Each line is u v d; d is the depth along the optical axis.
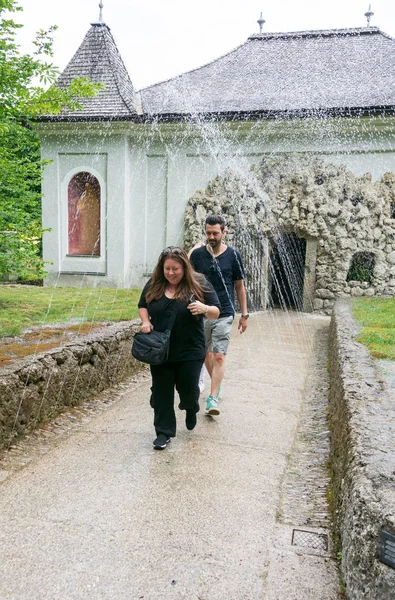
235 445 3.57
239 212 12.73
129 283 14.61
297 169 12.63
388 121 12.27
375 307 8.82
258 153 13.22
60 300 9.82
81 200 14.63
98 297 10.77
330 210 12.27
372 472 1.98
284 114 12.63
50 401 3.91
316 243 12.66
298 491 2.87
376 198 12.20
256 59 15.77
